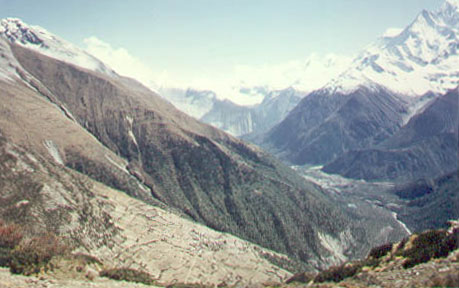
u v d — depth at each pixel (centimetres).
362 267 9825
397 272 8462
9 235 11225
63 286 8769
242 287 11644
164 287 10894
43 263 9881
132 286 9844
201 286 11581
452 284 6950
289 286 10550
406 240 10062
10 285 8338
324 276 10106
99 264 11512
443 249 8700
